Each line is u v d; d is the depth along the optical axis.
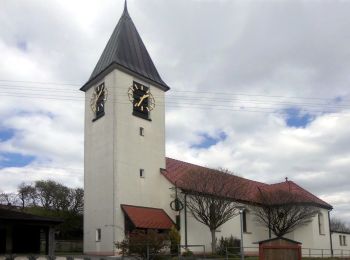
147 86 43.56
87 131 43.03
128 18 45.66
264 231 48.34
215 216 38.91
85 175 42.03
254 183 54.88
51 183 72.75
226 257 35.19
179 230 38.72
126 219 37.38
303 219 46.56
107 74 41.47
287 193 47.12
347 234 56.41
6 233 34.88
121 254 31.98
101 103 41.91
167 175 42.03
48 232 35.50
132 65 42.31
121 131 39.53
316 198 52.94
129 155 39.78
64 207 69.06
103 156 39.94
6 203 72.31
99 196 39.44
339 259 42.62
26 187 73.31
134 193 39.28
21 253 35.41
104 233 37.84
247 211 46.22
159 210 40.66
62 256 34.94
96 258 29.30
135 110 41.69
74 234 62.09
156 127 43.53
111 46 43.19
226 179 41.72
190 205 39.50
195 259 33.53
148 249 28.89
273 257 23.94
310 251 47.06
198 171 41.59
